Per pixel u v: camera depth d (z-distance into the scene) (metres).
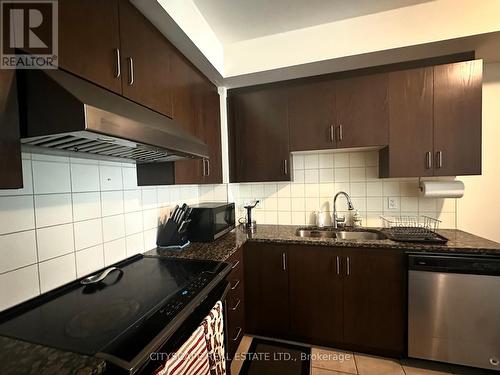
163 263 1.40
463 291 1.49
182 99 1.51
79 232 1.19
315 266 1.81
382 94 1.80
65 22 0.78
